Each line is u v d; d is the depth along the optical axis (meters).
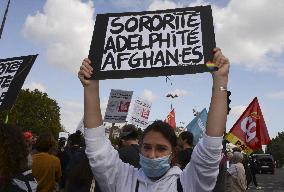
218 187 5.89
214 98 2.77
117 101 12.59
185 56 3.02
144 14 3.18
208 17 3.08
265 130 10.13
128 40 3.12
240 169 9.52
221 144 2.73
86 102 2.99
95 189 4.87
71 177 4.95
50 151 6.40
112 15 3.20
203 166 2.73
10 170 2.85
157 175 2.87
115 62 3.07
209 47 3.00
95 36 3.15
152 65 3.04
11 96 6.20
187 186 2.82
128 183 2.95
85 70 3.02
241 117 10.25
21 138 2.98
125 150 5.69
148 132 2.89
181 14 3.13
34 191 3.02
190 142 6.56
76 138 9.45
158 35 3.11
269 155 46.88
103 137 2.99
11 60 6.46
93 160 2.93
